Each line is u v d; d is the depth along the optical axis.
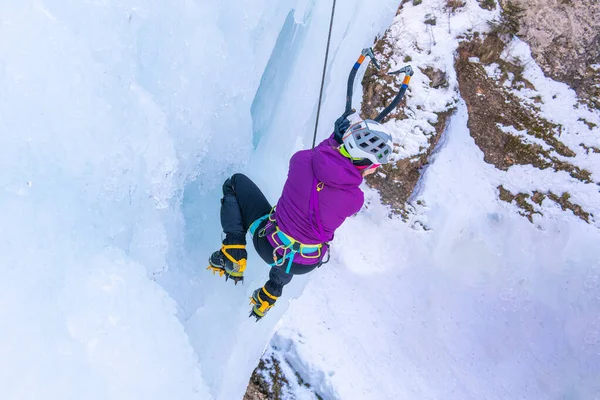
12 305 1.39
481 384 5.24
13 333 1.37
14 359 1.36
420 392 4.96
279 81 2.82
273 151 2.96
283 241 2.06
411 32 5.83
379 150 1.90
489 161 6.02
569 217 5.73
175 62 1.81
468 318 5.63
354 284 5.55
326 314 5.20
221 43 1.95
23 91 1.40
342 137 2.04
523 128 5.93
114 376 1.57
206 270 2.39
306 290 5.28
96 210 1.67
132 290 1.72
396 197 5.91
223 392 2.46
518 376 5.35
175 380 1.78
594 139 5.78
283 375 4.66
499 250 5.80
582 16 5.83
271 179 2.85
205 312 2.35
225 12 2.00
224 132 2.22
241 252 2.19
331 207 1.97
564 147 5.84
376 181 5.93
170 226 2.06
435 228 5.86
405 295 5.63
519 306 5.68
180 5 1.77
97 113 1.55
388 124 5.76
